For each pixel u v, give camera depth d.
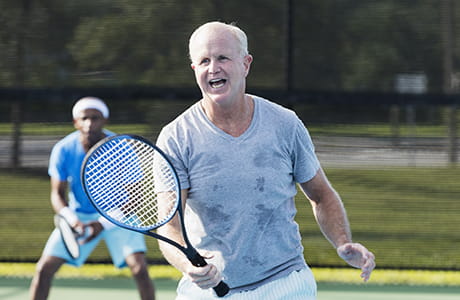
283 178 6.00
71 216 9.84
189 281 6.29
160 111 15.19
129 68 15.05
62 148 9.95
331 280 12.86
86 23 15.17
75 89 13.90
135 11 15.00
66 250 9.76
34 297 9.80
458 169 16.58
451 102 13.61
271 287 6.12
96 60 15.22
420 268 13.48
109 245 10.05
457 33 14.88
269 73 14.44
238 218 5.93
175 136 5.91
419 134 16.48
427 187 16.67
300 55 14.63
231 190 5.88
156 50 14.95
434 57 14.86
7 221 16.16
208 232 5.99
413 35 14.82
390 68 14.79
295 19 14.57
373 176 16.80
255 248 6.02
